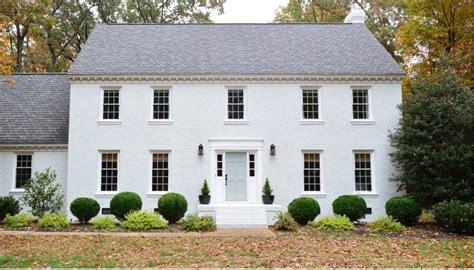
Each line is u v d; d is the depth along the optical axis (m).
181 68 24.22
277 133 23.91
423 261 12.20
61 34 40.78
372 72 24.17
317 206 20.61
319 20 45.41
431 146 21.20
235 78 24.03
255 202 23.28
